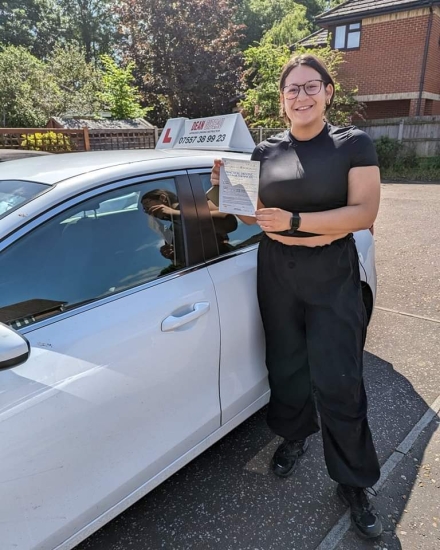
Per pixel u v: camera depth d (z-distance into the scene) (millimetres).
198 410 1864
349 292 1789
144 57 18812
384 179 14359
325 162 1677
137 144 11898
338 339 1771
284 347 1975
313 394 2104
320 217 1660
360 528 1794
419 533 1813
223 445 2369
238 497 2023
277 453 2199
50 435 1364
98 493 1527
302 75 1693
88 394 1451
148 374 1625
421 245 5961
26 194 1589
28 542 1355
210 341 1865
